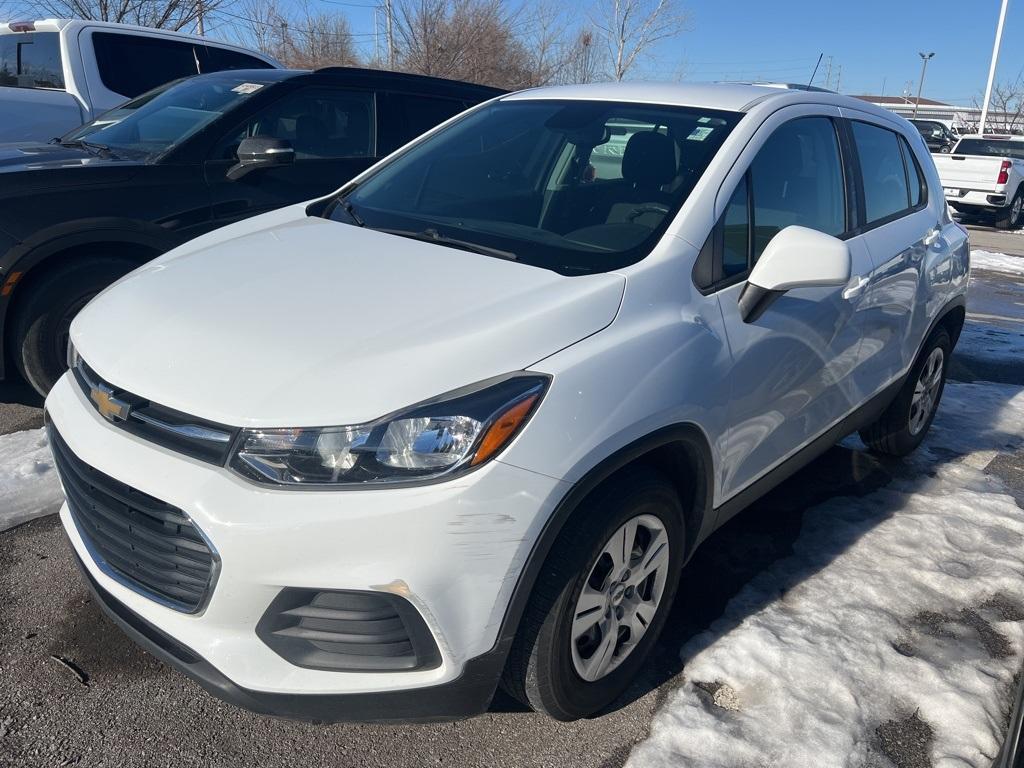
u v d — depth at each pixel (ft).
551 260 8.34
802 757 7.56
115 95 23.97
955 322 14.58
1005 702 8.55
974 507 12.61
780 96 10.46
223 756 7.45
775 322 8.98
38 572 9.84
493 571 6.45
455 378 6.50
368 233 9.43
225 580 6.25
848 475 13.69
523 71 78.43
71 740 7.50
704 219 8.64
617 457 7.09
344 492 6.17
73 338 8.07
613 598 7.77
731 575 10.52
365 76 17.62
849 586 10.35
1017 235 53.26
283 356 6.72
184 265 8.80
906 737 7.97
